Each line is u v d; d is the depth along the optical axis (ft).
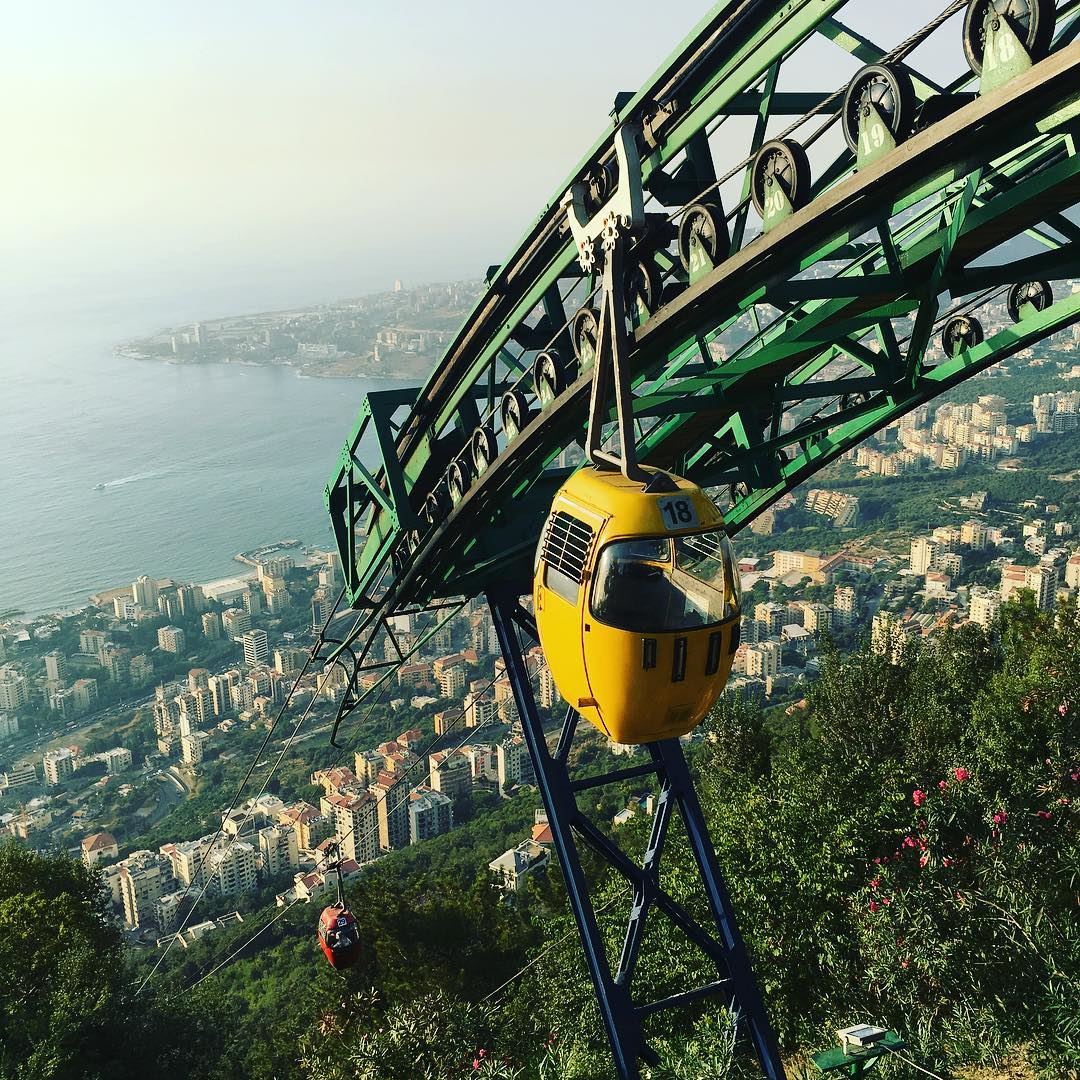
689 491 29.76
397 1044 58.23
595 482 30.89
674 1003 46.42
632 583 28.76
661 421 45.75
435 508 55.77
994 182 33.22
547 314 44.06
